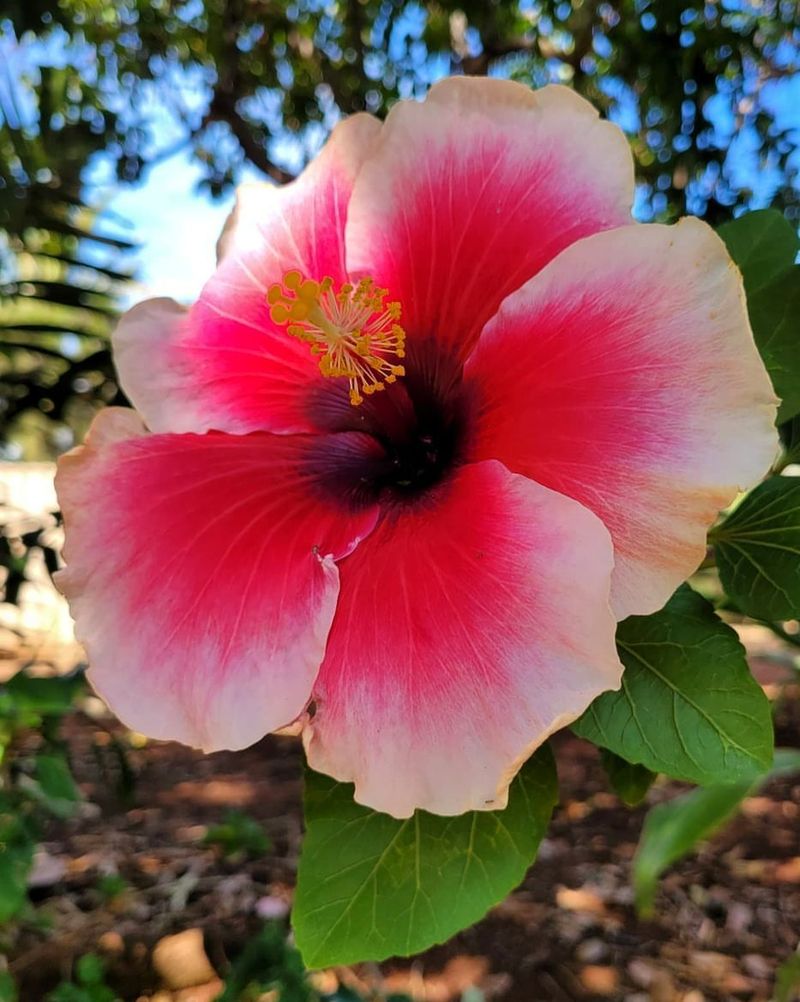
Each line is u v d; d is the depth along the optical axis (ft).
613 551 0.43
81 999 1.35
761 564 0.56
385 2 2.47
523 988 1.62
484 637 0.44
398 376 0.59
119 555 0.50
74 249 1.75
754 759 0.50
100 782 2.45
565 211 0.50
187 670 0.49
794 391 0.57
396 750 0.45
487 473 0.48
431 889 0.53
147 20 2.57
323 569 0.50
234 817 2.04
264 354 0.55
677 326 0.44
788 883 1.96
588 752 2.64
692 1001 1.58
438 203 0.52
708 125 2.19
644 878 0.68
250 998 1.43
